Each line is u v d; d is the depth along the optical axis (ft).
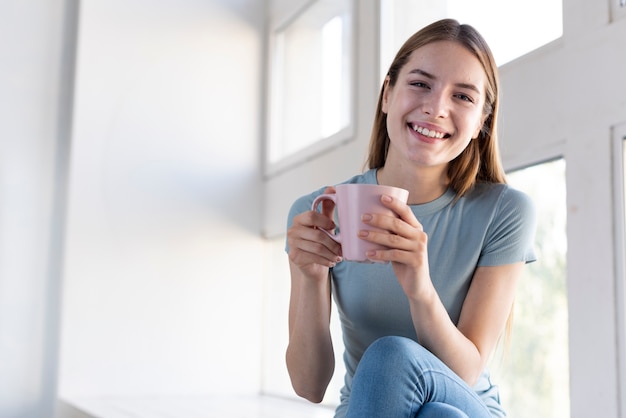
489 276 4.03
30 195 9.75
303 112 9.84
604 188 5.04
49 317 9.67
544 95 5.58
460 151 3.95
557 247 5.51
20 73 9.86
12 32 9.88
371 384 3.22
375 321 4.10
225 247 10.07
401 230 3.27
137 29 9.96
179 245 9.82
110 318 9.38
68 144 9.96
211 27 10.37
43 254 9.73
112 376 9.31
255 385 10.00
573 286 5.24
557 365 5.48
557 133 5.44
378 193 3.26
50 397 9.57
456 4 7.05
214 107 10.25
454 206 4.15
